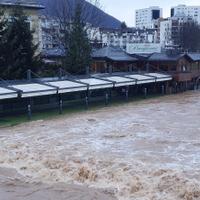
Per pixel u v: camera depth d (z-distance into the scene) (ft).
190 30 444.55
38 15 196.54
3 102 150.20
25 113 148.77
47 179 80.12
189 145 101.91
